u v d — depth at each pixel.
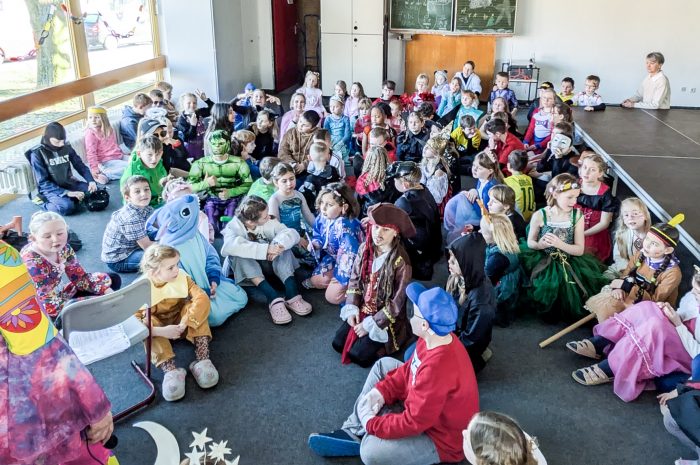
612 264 3.63
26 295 1.55
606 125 6.08
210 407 2.64
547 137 5.93
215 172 4.55
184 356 3.01
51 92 5.70
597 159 3.76
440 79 8.14
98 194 5.06
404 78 10.16
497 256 3.20
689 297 2.70
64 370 1.64
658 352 2.61
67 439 1.69
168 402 2.67
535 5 9.49
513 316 3.38
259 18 10.21
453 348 2.12
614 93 9.73
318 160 4.59
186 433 2.48
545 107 6.03
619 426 2.54
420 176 3.85
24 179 5.01
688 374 2.59
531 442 1.75
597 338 2.96
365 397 2.36
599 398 2.72
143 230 3.81
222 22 8.67
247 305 3.52
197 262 3.15
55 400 1.64
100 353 2.52
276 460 2.34
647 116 6.55
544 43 9.68
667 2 9.14
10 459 1.60
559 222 3.33
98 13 6.70
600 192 3.78
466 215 4.02
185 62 8.48
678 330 2.64
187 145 5.97
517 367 2.96
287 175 3.82
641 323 2.68
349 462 2.33
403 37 9.93
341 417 2.58
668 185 4.14
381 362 2.56
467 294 2.73
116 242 3.79
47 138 4.89
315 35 11.40
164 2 8.20
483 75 9.79
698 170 4.49
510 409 2.65
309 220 4.03
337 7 9.66
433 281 3.85
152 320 2.82
